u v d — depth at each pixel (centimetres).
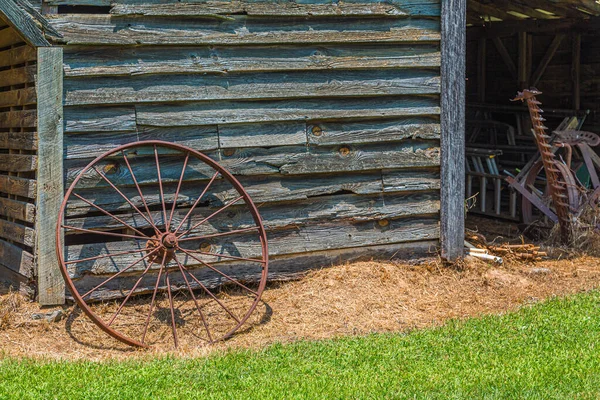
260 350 688
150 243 778
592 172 1141
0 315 745
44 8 768
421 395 555
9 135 838
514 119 1603
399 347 690
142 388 574
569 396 552
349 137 896
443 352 671
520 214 1231
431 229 948
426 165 933
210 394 561
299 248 888
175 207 844
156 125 816
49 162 764
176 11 811
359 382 588
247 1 840
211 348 711
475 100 1650
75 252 784
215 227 849
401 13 902
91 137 795
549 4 1309
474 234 1063
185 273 837
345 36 882
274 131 866
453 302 862
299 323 791
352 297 848
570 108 1497
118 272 786
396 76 911
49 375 605
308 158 882
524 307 823
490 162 1397
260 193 867
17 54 813
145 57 809
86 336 741
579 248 1084
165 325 780
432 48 925
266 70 853
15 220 845
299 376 605
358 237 916
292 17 863
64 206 739
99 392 562
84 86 786
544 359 643
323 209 898
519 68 1541
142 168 816
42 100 759
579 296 862
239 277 861
